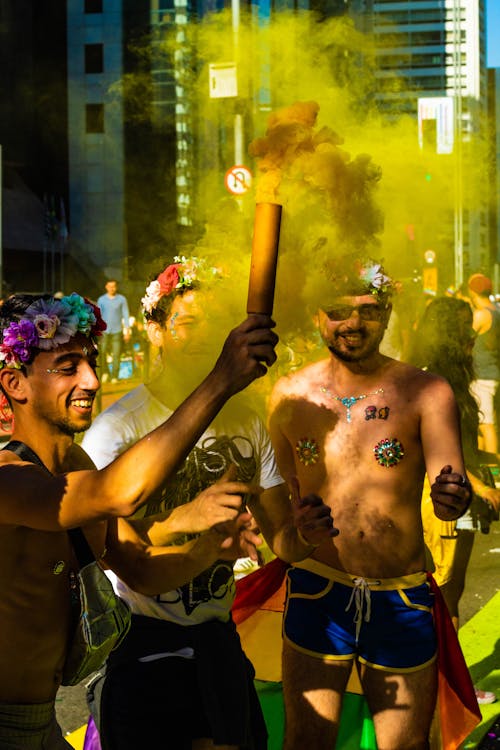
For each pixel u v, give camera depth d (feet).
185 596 9.71
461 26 282.15
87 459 8.91
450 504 10.19
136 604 9.75
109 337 70.18
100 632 8.07
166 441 6.74
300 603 11.69
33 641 7.93
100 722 9.71
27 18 171.94
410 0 253.85
